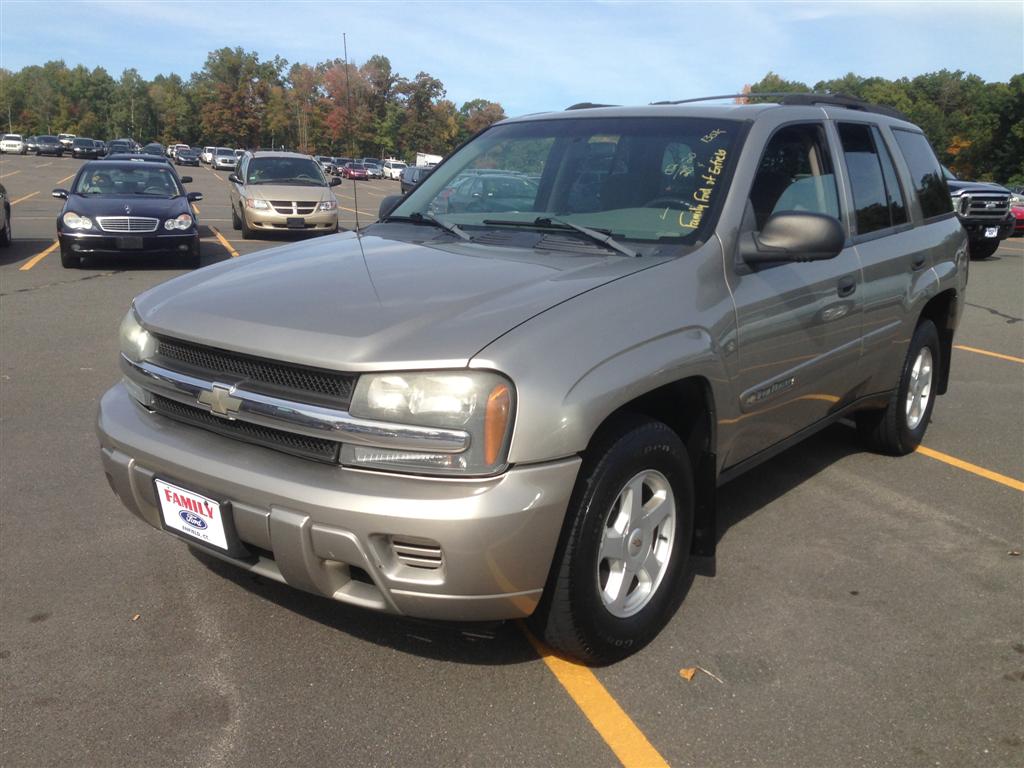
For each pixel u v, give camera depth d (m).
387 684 2.84
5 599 3.32
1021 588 3.60
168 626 3.16
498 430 2.44
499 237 3.47
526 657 3.01
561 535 2.65
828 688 2.87
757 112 3.71
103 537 3.86
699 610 3.36
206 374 2.79
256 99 113.50
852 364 4.16
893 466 5.05
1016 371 7.73
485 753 2.53
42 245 15.28
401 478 2.48
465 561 2.43
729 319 3.15
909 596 3.51
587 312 2.71
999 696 2.85
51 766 2.44
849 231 4.11
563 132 3.96
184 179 16.19
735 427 3.32
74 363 6.91
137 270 12.56
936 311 5.28
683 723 2.68
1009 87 71.25
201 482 2.70
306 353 2.54
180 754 2.50
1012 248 20.25
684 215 3.33
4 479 4.49
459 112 95.06
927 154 5.23
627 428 2.79
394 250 3.36
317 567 2.56
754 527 4.15
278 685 2.83
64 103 144.12
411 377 2.46
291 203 16.69
